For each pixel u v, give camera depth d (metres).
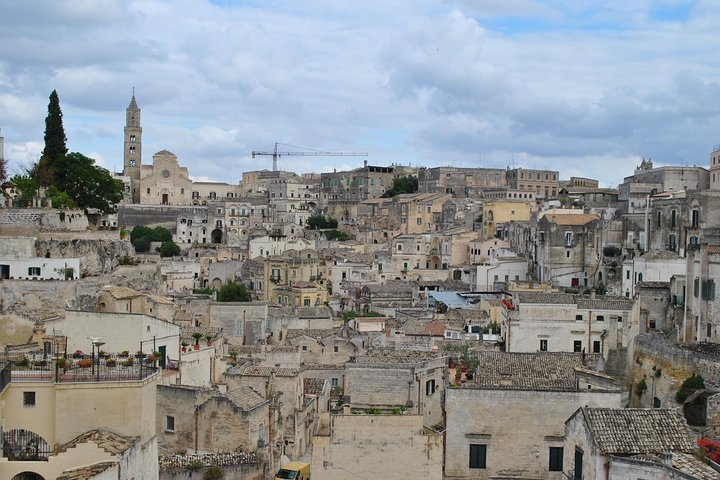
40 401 56.31
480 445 66.50
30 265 116.25
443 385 84.00
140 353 63.69
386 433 66.44
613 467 52.56
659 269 134.00
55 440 55.91
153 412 60.06
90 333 80.56
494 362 82.25
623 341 104.62
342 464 66.50
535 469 66.00
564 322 107.62
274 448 85.62
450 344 119.31
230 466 76.31
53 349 78.00
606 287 173.00
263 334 144.75
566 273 189.00
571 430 59.69
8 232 132.12
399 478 66.38
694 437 63.41
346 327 147.25
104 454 53.75
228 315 144.25
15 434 56.12
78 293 113.56
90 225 165.75
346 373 80.44
